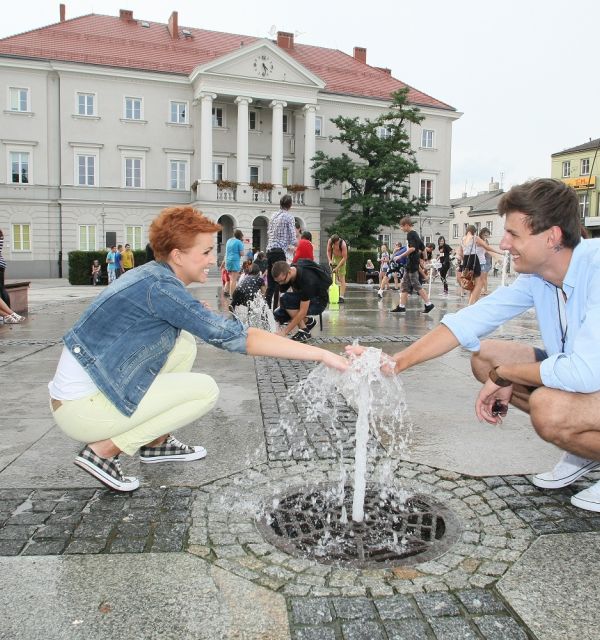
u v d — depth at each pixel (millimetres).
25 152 36625
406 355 2818
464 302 14930
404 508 2723
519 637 1803
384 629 1834
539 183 2490
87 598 1995
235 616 1897
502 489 2928
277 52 38125
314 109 39844
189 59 41219
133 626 1851
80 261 29031
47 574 2139
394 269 20734
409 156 44156
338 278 16172
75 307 13562
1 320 10117
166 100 38875
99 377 2602
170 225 2695
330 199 43062
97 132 37688
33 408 4473
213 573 2150
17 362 6320
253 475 3098
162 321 2656
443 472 3150
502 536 2443
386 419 4145
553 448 3529
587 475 3098
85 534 2438
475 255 12828
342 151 43531
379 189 40156
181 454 3287
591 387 2357
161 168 39219
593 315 2398
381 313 11906
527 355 3045
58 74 36594
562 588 2062
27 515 2609
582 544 2379
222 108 40125
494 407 3020
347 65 48781
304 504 2750
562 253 2525
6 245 36719
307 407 4477
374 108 44250
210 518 2590
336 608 1937
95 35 40312
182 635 1808
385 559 2266
